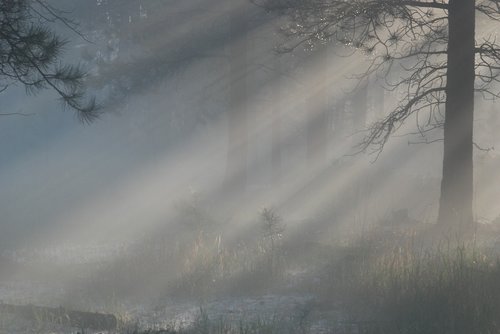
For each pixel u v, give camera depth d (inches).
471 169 661.3
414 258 473.1
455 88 655.1
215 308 445.4
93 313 392.2
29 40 442.9
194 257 554.3
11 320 390.3
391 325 351.3
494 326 330.0
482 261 455.2
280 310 426.9
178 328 384.2
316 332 366.3
